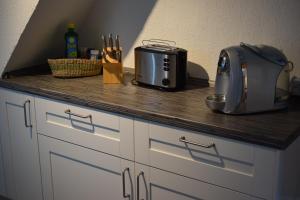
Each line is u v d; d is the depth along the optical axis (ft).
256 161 5.15
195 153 5.69
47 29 8.29
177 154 5.90
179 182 5.97
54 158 7.66
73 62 8.16
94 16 8.89
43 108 7.54
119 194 6.81
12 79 8.24
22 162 8.36
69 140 7.27
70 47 8.65
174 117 5.75
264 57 5.77
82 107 6.89
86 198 7.36
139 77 7.50
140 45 8.34
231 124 5.44
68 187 7.60
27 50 8.34
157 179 6.20
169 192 6.13
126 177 6.60
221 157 5.45
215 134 5.40
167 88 7.11
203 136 5.55
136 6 8.21
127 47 8.55
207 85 7.53
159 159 6.09
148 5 8.03
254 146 5.13
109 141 6.66
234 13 7.06
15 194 8.80
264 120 5.62
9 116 8.29
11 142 8.45
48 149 7.70
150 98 6.75
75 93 7.07
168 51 7.00
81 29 9.21
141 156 6.30
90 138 6.93
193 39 7.61
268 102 5.88
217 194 5.61
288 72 6.11
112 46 7.73
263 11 6.77
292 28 6.56
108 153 6.74
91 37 9.09
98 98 6.75
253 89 5.74
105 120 6.62
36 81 8.02
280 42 6.72
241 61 5.66
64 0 7.95
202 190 5.75
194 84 7.64
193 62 7.72
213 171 5.57
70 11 8.41
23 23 7.70
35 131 7.84
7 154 8.65
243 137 5.15
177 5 7.65
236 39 7.14
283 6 6.56
